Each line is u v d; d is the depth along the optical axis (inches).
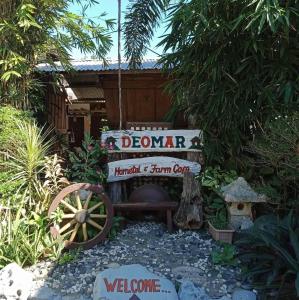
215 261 131.6
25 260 131.9
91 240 143.4
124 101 232.8
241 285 120.3
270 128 144.7
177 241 150.0
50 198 148.3
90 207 146.3
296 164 138.8
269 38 151.3
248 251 126.7
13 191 146.3
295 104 151.6
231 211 150.0
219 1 146.5
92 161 169.9
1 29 158.4
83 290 119.0
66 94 264.7
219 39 152.1
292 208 144.2
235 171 167.0
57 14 175.3
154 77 227.8
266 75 154.6
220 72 155.8
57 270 129.4
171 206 158.1
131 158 174.6
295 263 109.9
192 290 114.4
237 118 161.9
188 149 173.2
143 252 140.8
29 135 152.5
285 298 114.2
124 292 113.7
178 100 174.9
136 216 173.9
